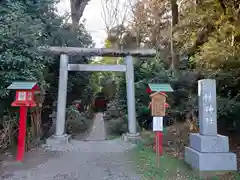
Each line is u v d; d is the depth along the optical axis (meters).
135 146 5.39
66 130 6.99
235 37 6.19
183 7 7.82
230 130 5.98
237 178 3.36
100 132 7.63
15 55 4.74
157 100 4.12
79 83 8.20
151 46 9.38
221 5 6.34
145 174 3.56
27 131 5.06
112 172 3.67
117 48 6.27
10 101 4.90
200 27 7.28
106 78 14.30
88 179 3.38
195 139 3.85
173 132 6.02
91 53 6.13
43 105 6.75
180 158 4.36
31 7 5.67
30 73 4.81
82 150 5.06
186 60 7.76
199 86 3.91
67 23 7.27
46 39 5.95
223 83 5.84
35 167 3.90
